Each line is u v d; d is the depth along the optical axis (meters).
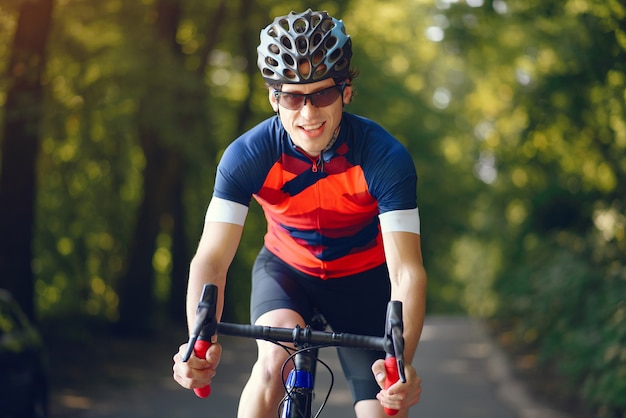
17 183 14.22
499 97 21.22
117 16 15.07
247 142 3.57
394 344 2.82
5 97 13.59
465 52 15.58
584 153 17.16
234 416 10.67
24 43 13.33
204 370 3.01
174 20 18.19
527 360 17.09
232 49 22.69
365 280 3.96
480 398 12.62
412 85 30.33
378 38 25.52
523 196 21.48
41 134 13.29
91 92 14.07
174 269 25.52
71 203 22.06
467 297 52.31
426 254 39.28
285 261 3.95
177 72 14.44
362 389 3.71
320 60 3.24
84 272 23.31
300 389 3.29
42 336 17.78
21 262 14.39
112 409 11.20
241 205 3.59
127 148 20.23
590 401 9.89
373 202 3.67
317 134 3.36
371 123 3.60
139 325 20.78
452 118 32.06
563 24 13.73
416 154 33.25
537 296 15.78
